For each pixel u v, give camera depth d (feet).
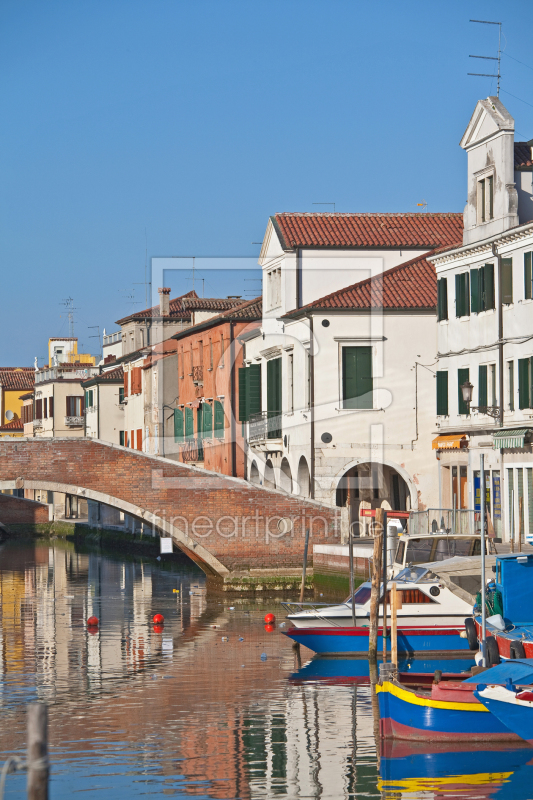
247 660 108.17
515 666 77.36
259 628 129.08
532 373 142.51
